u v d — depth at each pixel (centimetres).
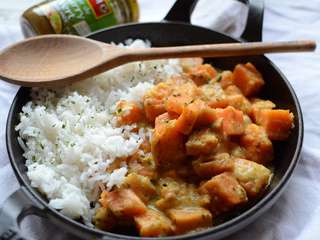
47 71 36
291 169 30
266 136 34
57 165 33
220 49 36
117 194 30
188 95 34
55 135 34
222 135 33
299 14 48
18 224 26
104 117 35
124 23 45
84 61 37
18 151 33
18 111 35
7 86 42
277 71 37
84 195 31
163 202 30
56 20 43
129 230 30
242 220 27
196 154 32
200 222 29
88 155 32
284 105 36
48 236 31
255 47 36
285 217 32
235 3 47
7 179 35
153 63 40
